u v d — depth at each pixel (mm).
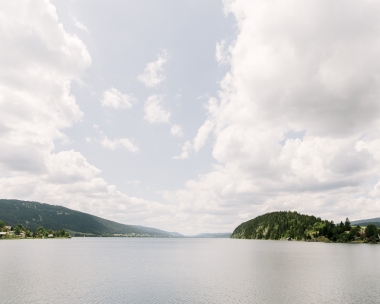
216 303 44812
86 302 44438
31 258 110562
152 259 119375
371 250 168375
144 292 51562
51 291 51500
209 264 99750
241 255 140750
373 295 49844
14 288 53469
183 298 47531
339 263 99500
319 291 53031
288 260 111625
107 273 74688
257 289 54750
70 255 132125
